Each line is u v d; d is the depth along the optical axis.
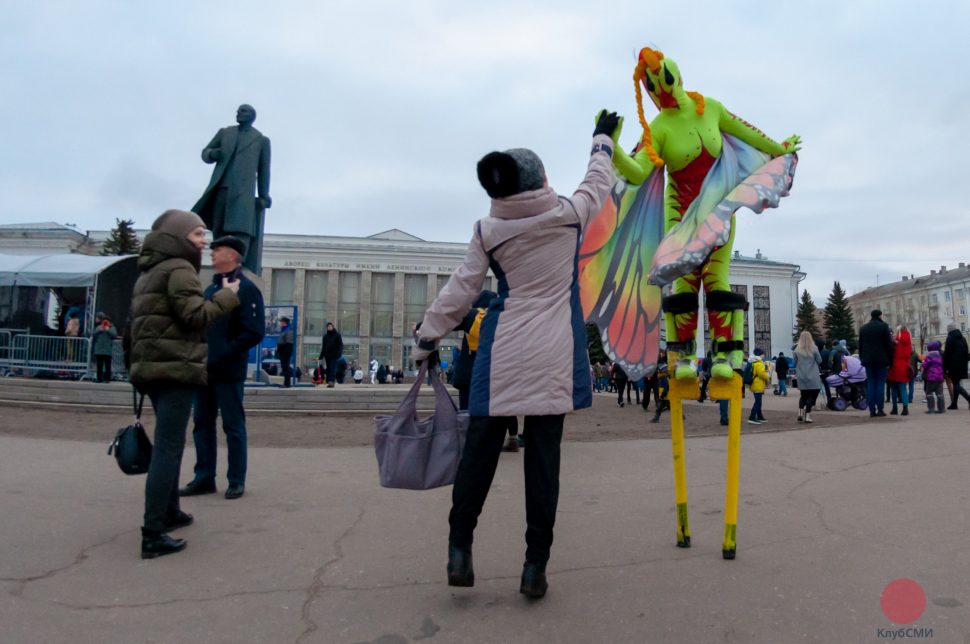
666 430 10.09
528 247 2.72
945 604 2.61
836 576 2.95
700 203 3.12
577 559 3.29
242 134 12.47
